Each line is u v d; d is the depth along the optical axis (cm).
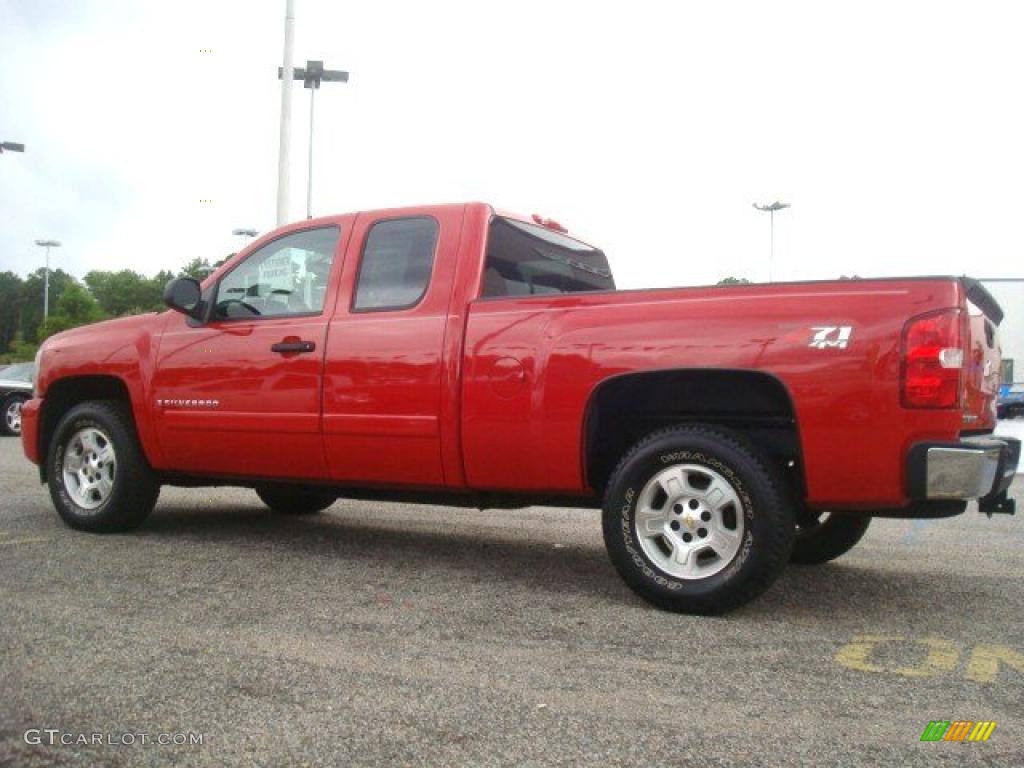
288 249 560
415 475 492
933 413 379
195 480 609
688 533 421
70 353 623
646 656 358
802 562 557
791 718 297
